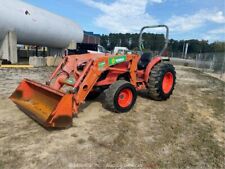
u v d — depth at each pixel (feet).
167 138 13.39
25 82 16.44
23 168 9.55
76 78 15.69
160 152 11.68
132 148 11.86
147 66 20.39
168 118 17.02
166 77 21.79
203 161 11.11
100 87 17.70
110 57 16.40
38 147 11.30
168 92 21.83
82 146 11.69
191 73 57.00
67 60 16.83
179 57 184.24
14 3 53.01
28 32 55.62
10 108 16.99
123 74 18.62
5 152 10.69
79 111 17.13
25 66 44.65
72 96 12.71
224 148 12.63
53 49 74.02
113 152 11.31
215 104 22.85
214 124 16.48
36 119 13.28
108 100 16.39
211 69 75.31
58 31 66.44
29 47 82.48
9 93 21.65
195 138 13.67
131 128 14.51
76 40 76.95
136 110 18.38
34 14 57.62
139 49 22.81
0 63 44.96
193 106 21.22
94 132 13.47
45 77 32.78
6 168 9.48
